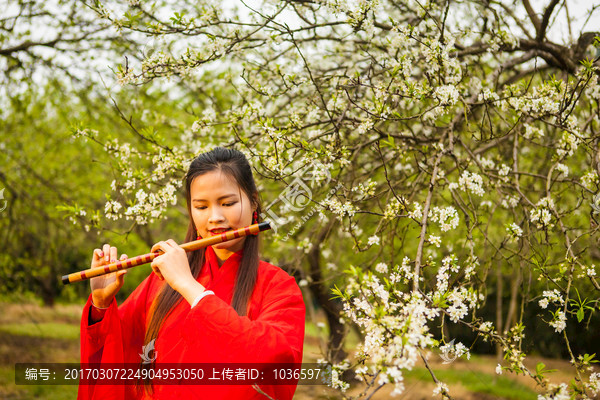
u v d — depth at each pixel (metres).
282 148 2.33
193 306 1.39
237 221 1.56
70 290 7.50
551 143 3.13
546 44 2.96
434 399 4.63
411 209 2.37
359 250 2.45
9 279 6.74
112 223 4.32
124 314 1.71
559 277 2.21
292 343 1.41
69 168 6.87
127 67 2.47
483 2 2.90
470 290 1.87
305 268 5.12
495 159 3.42
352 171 3.08
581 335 7.07
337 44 3.39
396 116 2.39
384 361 1.38
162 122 3.79
